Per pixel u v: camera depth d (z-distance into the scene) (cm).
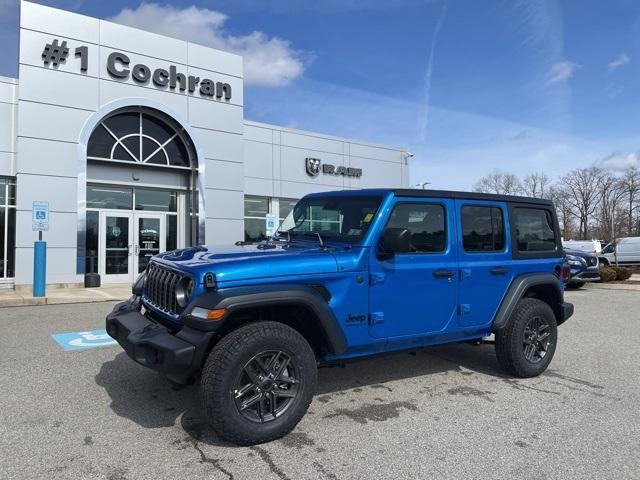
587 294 1449
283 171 2077
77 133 1452
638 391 493
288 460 335
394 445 361
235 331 359
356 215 448
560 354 651
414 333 449
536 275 541
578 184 6556
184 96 1652
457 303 477
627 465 333
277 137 2062
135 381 502
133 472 316
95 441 361
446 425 400
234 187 1758
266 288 362
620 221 5506
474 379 530
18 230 1366
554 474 320
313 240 468
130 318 421
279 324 372
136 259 1633
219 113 1725
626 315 1003
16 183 1390
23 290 1364
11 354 614
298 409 371
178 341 346
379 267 424
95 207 1563
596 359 625
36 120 1391
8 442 359
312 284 389
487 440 371
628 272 1958
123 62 1530
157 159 1638
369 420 409
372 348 430
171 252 471
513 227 532
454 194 485
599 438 377
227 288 352
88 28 1477
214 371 343
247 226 2009
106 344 673
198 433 377
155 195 1678
